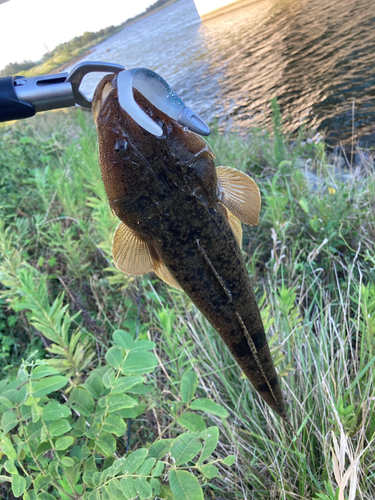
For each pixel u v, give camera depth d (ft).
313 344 1.90
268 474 1.60
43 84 0.91
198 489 1.02
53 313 1.62
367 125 4.69
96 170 2.68
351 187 2.98
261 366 1.17
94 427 1.23
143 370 1.24
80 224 2.65
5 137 4.45
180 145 0.90
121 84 0.65
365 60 6.44
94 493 1.06
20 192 3.46
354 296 2.12
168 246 0.93
